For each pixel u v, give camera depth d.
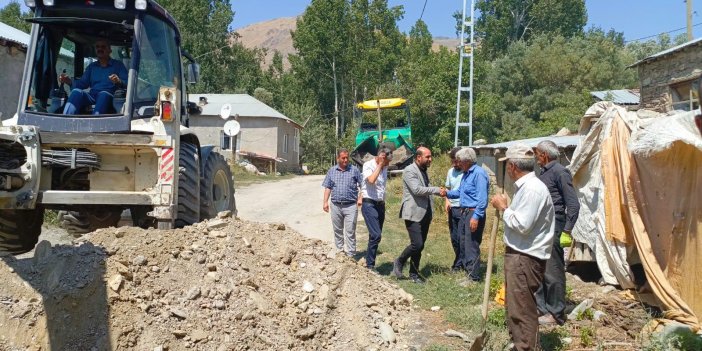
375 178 6.56
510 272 4.18
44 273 4.25
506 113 35.72
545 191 4.06
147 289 4.32
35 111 5.51
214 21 46.50
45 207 5.72
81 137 5.23
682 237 5.67
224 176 7.07
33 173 4.81
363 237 9.43
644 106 16.39
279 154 33.66
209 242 5.05
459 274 6.73
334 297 5.02
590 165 7.09
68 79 6.07
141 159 5.55
